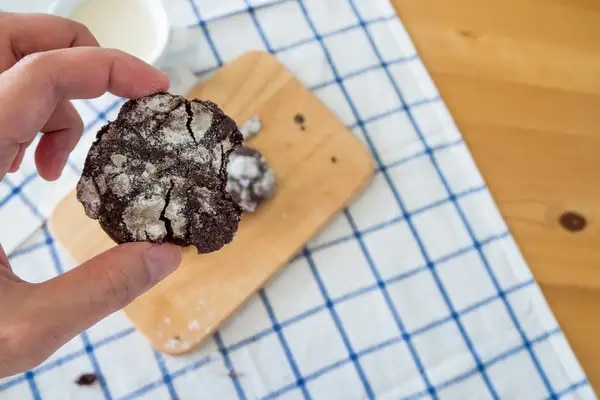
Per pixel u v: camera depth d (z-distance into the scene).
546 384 0.61
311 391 0.60
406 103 0.67
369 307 0.62
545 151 0.66
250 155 0.62
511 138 0.66
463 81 0.67
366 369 0.61
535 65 0.68
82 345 0.60
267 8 0.69
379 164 0.65
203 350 0.61
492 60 0.68
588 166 0.66
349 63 0.68
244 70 0.66
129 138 0.49
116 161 0.48
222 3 0.68
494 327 0.62
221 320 0.60
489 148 0.66
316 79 0.67
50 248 0.62
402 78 0.67
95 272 0.47
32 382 0.59
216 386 0.60
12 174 0.63
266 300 0.62
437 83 0.67
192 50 0.67
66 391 0.60
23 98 0.47
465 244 0.63
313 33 0.68
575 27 0.69
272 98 0.65
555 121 0.67
